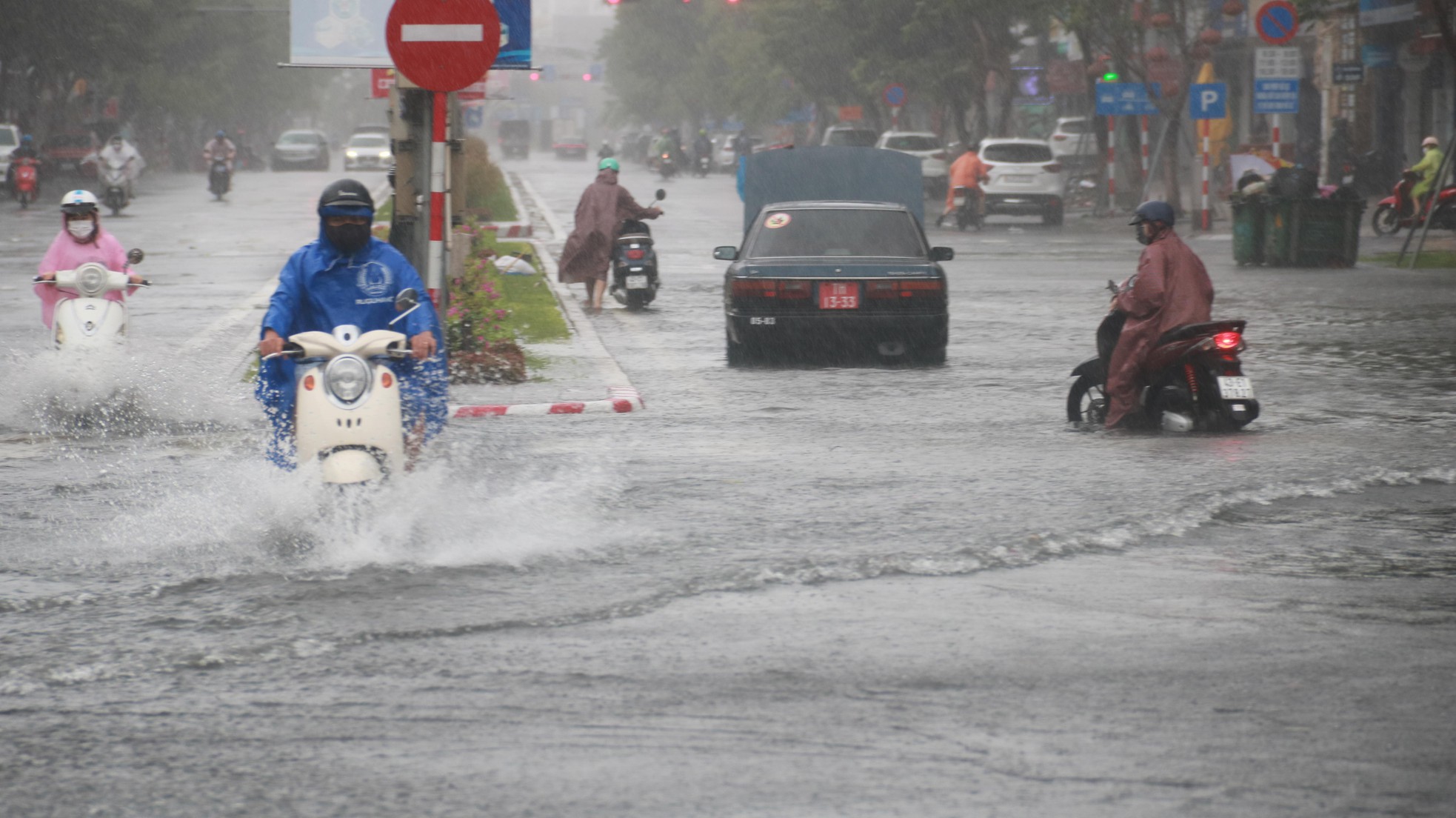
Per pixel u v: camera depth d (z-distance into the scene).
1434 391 37.91
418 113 44.78
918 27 150.25
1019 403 36.47
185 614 18.52
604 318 56.00
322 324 21.81
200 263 75.00
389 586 19.72
